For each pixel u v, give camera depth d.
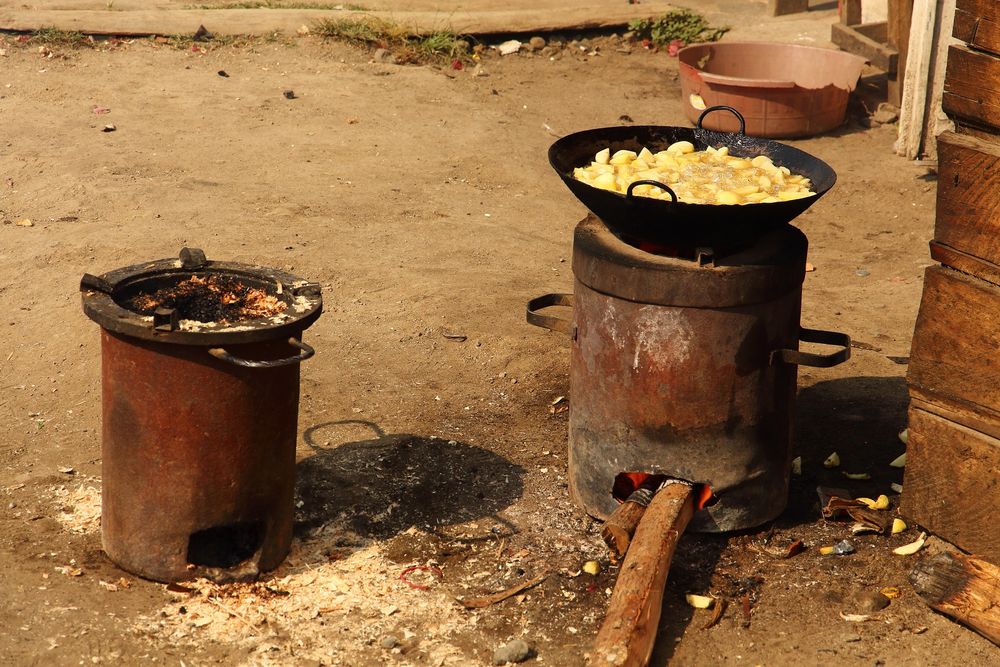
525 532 4.36
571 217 8.16
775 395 4.17
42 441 4.94
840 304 6.78
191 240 7.10
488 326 6.21
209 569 3.92
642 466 4.18
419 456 4.91
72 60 10.80
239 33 11.70
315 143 9.27
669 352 3.99
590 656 3.54
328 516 4.41
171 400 3.64
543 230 7.88
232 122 9.62
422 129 9.81
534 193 8.58
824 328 6.37
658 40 12.96
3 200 7.66
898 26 10.66
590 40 12.95
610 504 4.32
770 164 4.41
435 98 10.68
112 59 10.91
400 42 11.91
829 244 7.91
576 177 4.23
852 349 6.11
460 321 6.25
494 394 5.55
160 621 3.72
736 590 4.03
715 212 3.66
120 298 3.88
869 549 4.29
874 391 5.64
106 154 8.62
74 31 11.22
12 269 6.57
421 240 7.46
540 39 12.56
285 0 13.16
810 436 5.21
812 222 8.34
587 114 10.64
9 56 10.67
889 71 10.72
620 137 4.70
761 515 4.34
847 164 9.52
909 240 7.98
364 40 11.76
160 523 3.83
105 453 3.87
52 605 3.76
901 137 9.65
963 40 3.80
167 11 11.91
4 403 5.27
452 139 9.60
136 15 11.57
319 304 3.86
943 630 3.82
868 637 3.79
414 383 5.62
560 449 5.04
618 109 10.87
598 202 3.87
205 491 3.78
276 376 3.77
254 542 4.11
